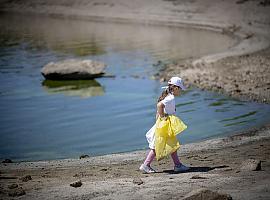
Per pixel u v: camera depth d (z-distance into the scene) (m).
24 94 24.91
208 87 24.64
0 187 10.12
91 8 86.62
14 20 80.06
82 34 57.66
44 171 12.47
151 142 11.41
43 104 22.53
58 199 8.98
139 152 14.48
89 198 8.95
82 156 14.38
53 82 28.12
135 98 23.34
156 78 28.42
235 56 35.06
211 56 35.88
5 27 67.56
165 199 8.64
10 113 20.91
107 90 25.53
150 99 23.00
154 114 20.03
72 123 18.97
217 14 69.00
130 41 49.91
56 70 28.56
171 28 65.06
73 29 64.38
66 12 88.38
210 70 29.56
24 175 11.91
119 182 10.23
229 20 64.88
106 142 16.25
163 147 10.92
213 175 10.42
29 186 10.21
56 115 20.36
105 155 14.24
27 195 9.32
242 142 14.78
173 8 75.81
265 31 53.91
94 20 78.56
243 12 67.50
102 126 18.36
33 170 12.64
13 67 33.84
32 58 38.34
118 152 15.08
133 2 82.94
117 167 12.58
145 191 9.21
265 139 15.01
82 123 18.92
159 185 9.70
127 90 25.39
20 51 42.62
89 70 28.78
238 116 18.77
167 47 44.34
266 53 36.12
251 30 55.25
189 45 45.69
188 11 72.75
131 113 20.34
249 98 21.84
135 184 9.91
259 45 42.00
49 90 25.80
